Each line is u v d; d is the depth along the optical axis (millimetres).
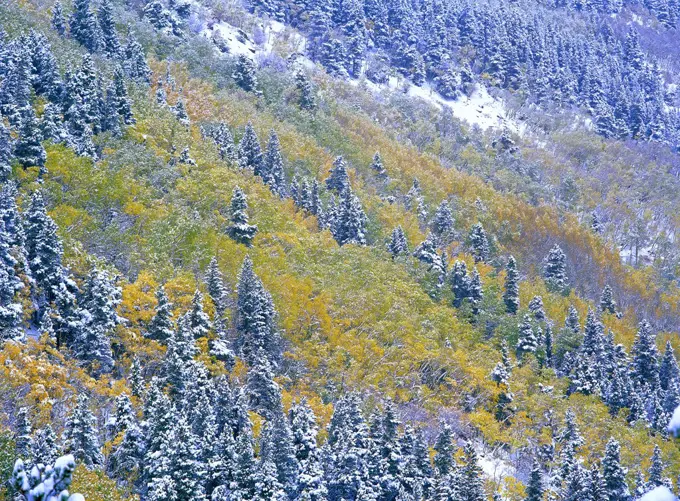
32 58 118000
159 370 69000
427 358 91875
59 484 10695
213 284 81875
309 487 57250
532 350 107750
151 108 128000
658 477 73062
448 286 119188
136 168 105188
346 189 133375
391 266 115562
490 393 91062
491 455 83125
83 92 113312
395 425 64875
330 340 88125
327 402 78188
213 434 54406
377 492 59750
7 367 52625
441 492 61531
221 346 72750
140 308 73250
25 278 65688
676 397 103188
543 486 72688
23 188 84500
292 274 97438
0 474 33875
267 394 68125
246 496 52031
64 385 56594
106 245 83438
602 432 87875
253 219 107938
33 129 91812
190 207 102625
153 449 51406
